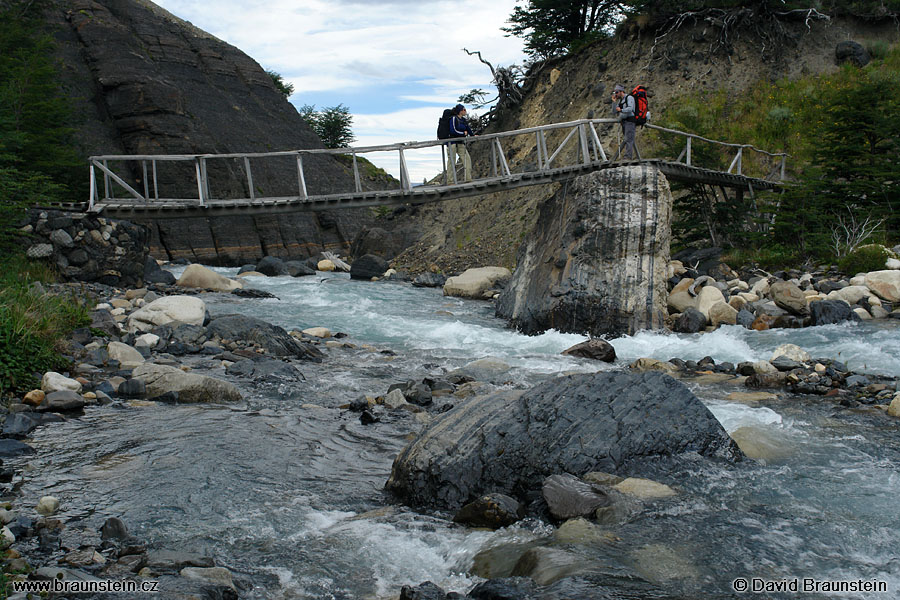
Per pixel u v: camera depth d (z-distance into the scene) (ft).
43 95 89.35
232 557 16.17
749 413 28.07
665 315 49.70
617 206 50.83
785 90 94.99
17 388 27.96
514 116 122.93
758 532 16.99
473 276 73.77
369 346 43.98
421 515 18.95
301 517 18.65
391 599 14.42
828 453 23.18
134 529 17.37
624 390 22.40
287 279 87.04
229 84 159.94
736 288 56.54
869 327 45.62
